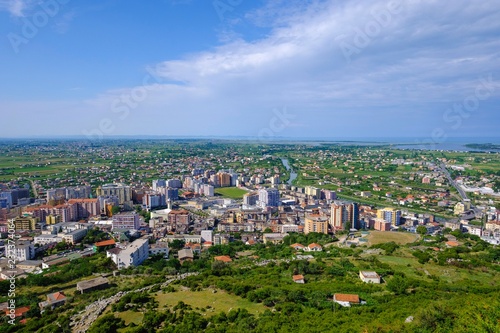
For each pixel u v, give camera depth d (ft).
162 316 404.16
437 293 462.19
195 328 375.66
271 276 554.46
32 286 575.79
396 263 613.93
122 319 415.23
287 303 430.61
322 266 602.85
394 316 379.76
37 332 401.90
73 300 513.04
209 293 487.61
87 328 404.16
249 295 459.32
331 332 335.47
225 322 392.88
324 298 453.58
